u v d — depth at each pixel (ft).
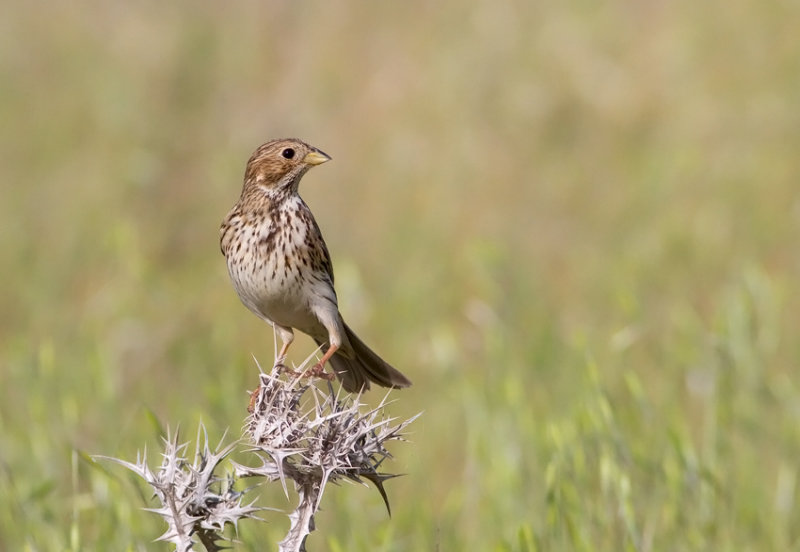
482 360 39.81
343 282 43.98
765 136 52.26
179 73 69.10
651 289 43.98
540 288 45.47
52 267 51.65
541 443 28.50
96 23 74.49
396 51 63.98
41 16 75.00
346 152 57.98
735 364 32.68
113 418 32.35
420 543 26.53
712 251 45.80
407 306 44.24
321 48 66.39
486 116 57.00
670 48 58.08
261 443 14.85
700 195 49.67
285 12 71.72
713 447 28.43
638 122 54.95
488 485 29.04
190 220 56.75
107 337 43.27
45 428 31.63
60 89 67.46
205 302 46.62
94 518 26.45
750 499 28.02
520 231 49.93
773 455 31.30
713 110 54.19
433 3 66.13
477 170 53.88
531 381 35.94
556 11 62.59
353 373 24.00
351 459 14.84
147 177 57.57
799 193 48.57
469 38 62.39
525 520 24.63
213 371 38.81
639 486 26.16
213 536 14.83
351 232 51.78
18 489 27.86
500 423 30.35
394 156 55.88
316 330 24.80
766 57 56.59
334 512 27.30
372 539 26.68
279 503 27.37
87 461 23.39
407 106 59.36
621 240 48.03
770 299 36.55
